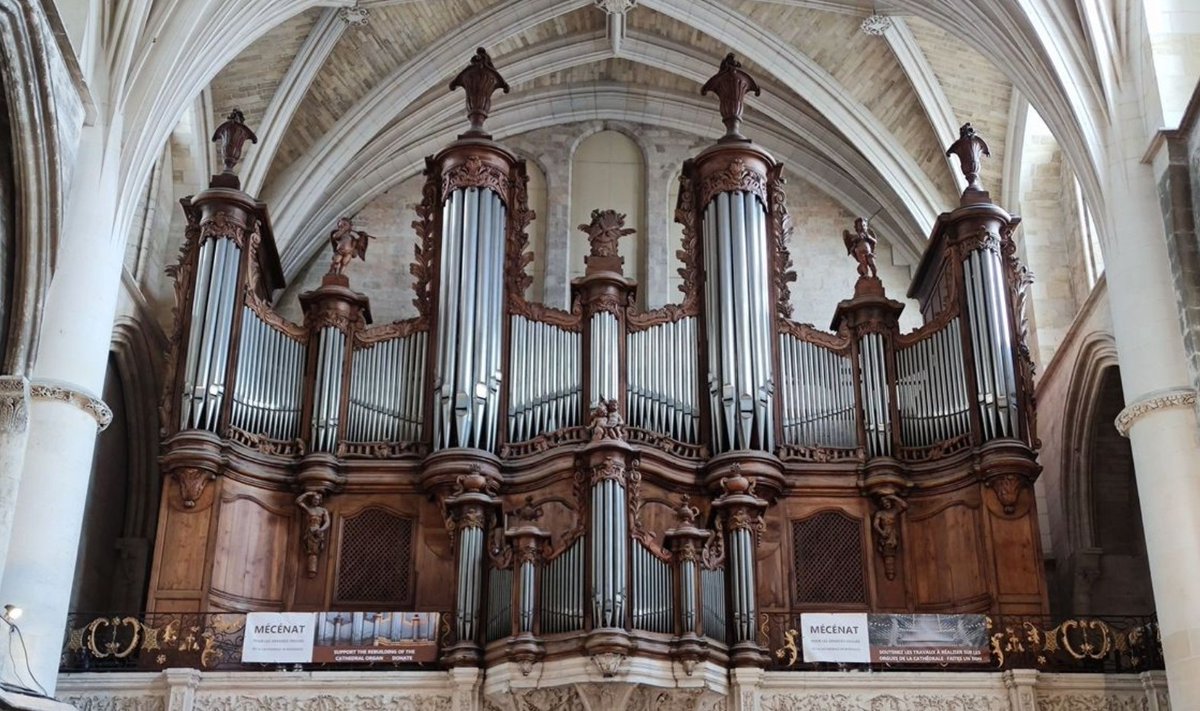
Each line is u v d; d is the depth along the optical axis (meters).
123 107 19.08
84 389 17.66
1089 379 23.28
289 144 26.84
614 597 17.66
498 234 22.59
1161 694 18.14
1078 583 23.88
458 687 17.86
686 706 17.88
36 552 16.78
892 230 28.33
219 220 22.00
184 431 20.36
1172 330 18.16
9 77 14.88
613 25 27.12
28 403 15.59
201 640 18.69
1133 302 18.56
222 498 20.34
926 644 18.67
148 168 19.48
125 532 24.27
